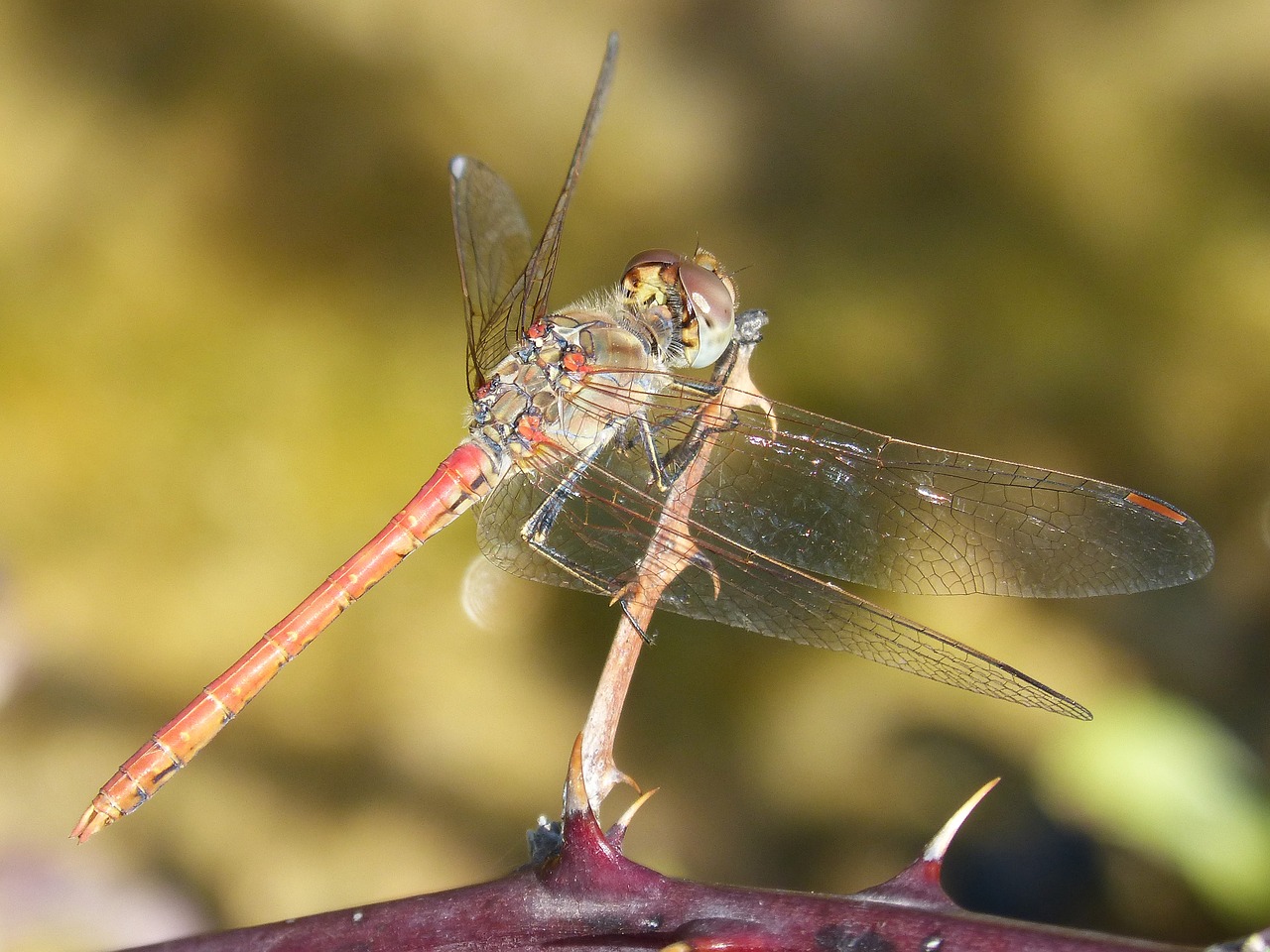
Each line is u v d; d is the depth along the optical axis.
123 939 0.46
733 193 0.49
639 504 0.45
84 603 0.47
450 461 0.45
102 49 0.49
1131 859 0.46
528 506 0.45
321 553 0.48
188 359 0.48
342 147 0.49
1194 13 0.49
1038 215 0.49
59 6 0.49
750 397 0.45
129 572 0.48
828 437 0.45
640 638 0.43
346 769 0.47
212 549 0.48
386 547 0.45
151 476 0.48
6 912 0.46
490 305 0.46
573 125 0.49
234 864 0.47
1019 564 0.45
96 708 0.47
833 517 0.45
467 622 0.48
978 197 0.49
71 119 0.49
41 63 0.49
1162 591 0.48
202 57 0.49
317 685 0.48
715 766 0.47
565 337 0.45
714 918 0.42
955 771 0.47
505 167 0.49
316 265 0.49
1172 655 0.47
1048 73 0.49
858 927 0.42
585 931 0.42
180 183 0.49
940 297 0.48
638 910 0.42
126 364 0.48
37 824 0.46
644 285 0.46
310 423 0.48
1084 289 0.48
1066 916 0.46
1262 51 0.49
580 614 0.48
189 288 0.48
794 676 0.48
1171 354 0.48
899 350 0.48
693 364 0.45
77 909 0.46
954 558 0.45
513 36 0.49
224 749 0.47
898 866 0.47
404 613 0.48
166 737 0.45
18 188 0.48
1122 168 0.49
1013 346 0.48
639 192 0.49
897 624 0.45
